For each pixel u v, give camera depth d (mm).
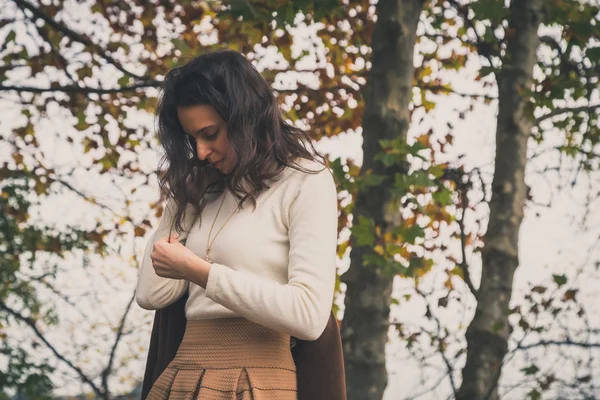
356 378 5355
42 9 7078
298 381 2076
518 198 6332
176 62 5793
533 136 7270
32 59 6984
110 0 7062
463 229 6492
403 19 5582
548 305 6043
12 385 9195
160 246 1915
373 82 5586
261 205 1989
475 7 5199
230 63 1996
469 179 6621
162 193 2186
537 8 6250
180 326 2215
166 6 6996
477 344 6199
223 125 1992
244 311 1844
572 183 7016
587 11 5629
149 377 2287
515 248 6301
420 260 5344
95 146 7367
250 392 1926
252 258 1950
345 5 7043
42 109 7266
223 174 2129
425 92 7363
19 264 8867
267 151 1981
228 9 5039
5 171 7598
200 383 1973
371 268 5402
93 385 7223
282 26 5160
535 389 6094
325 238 1927
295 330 1848
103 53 6875
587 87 5941
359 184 5160
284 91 6898
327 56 7199
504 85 6328
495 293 6215
